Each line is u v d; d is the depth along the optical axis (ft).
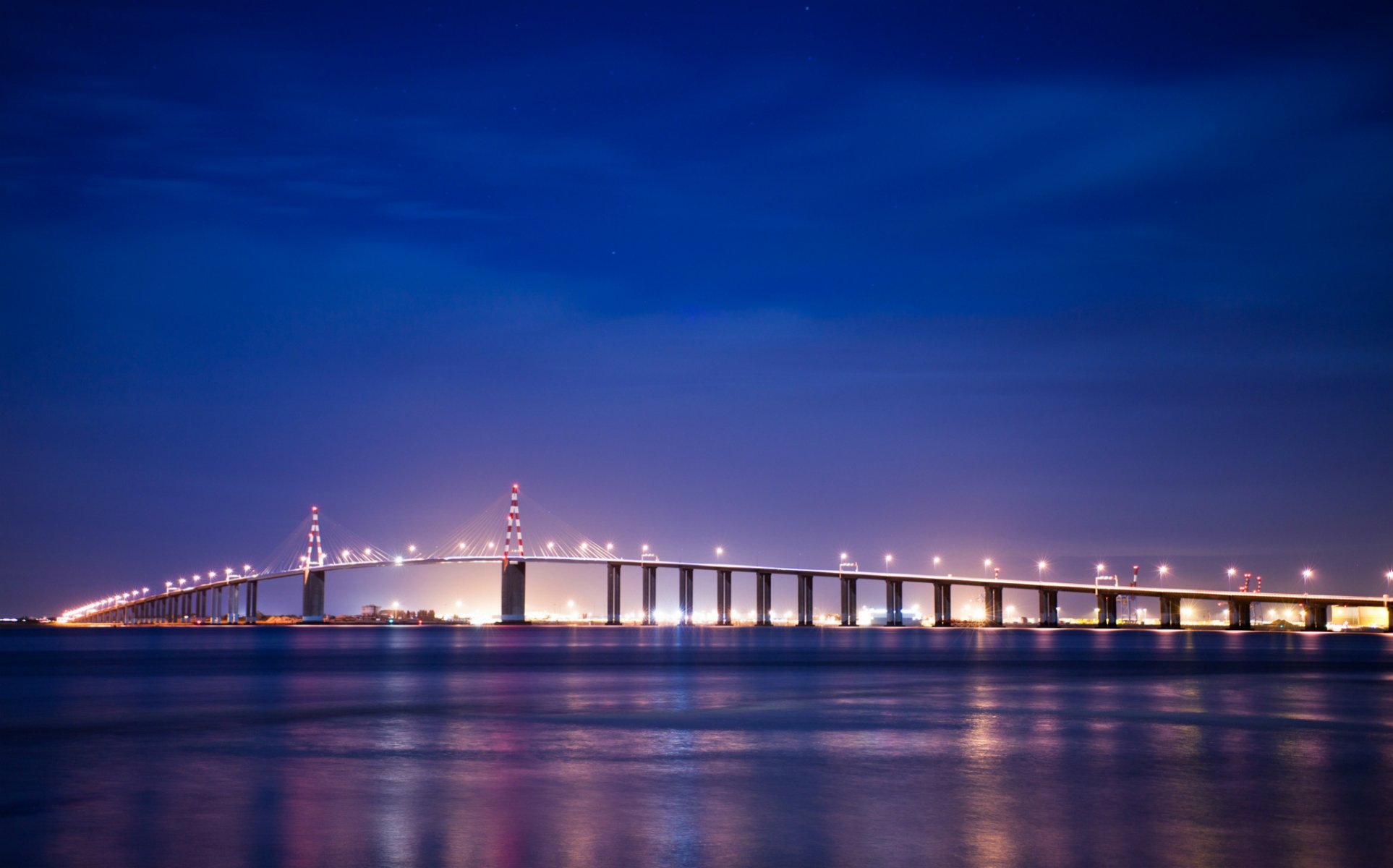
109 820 99.66
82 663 401.29
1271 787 118.11
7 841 92.07
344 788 115.85
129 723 179.32
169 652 530.27
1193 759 138.51
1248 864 85.92
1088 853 89.10
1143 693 245.24
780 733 165.58
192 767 131.13
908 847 90.58
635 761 135.85
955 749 146.92
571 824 98.58
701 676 307.58
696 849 89.45
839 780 122.21
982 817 101.91
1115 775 126.31
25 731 168.04
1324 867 84.99
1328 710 202.90
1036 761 136.56
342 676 312.50
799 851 89.30
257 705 212.43
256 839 92.48
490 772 127.13
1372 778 124.06
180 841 91.91
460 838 93.04
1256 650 546.67
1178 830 97.25
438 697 233.55
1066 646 597.93
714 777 123.85
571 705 211.20
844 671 337.31
